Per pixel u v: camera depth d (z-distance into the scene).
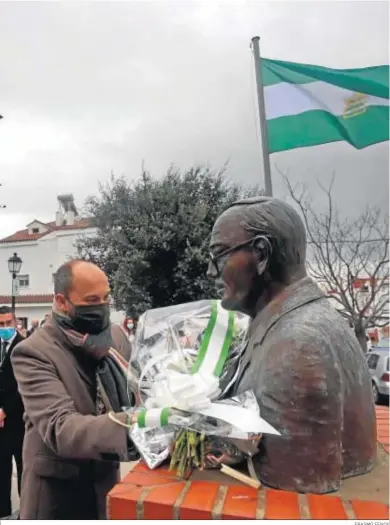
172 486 1.23
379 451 1.52
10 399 3.02
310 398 1.18
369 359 9.30
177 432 1.32
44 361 1.53
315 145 4.41
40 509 1.52
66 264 1.64
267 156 4.47
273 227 1.33
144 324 1.54
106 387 1.61
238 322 1.57
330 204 11.88
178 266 10.30
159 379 1.36
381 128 4.25
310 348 1.20
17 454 3.06
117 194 11.06
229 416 1.19
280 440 1.20
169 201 10.68
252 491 1.19
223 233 1.38
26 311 21.69
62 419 1.39
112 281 10.60
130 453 1.35
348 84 4.26
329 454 1.19
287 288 1.36
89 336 1.58
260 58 4.52
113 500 1.17
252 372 1.32
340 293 11.70
